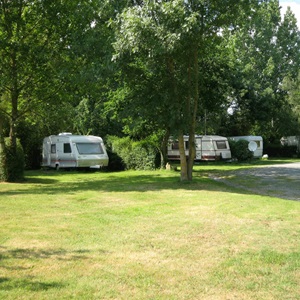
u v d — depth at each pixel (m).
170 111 14.16
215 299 3.92
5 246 5.83
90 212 8.70
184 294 4.04
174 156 31.25
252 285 4.27
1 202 10.30
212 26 13.77
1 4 16.23
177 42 11.98
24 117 21.81
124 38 12.41
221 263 5.00
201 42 14.01
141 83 14.68
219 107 24.03
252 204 9.45
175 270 4.75
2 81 16.02
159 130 21.56
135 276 4.55
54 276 4.55
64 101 18.06
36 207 9.43
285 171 21.06
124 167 24.55
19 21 16.23
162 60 14.02
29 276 4.55
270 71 42.25
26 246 5.83
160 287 4.23
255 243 5.91
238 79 37.34
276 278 4.47
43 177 19.66
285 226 6.99
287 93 43.25
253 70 41.50
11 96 17.33
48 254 5.42
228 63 22.72
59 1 16.17
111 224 7.36
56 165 24.41
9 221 7.68
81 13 15.83
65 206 9.59
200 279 4.45
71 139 23.44
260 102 38.75
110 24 13.12
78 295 4.01
